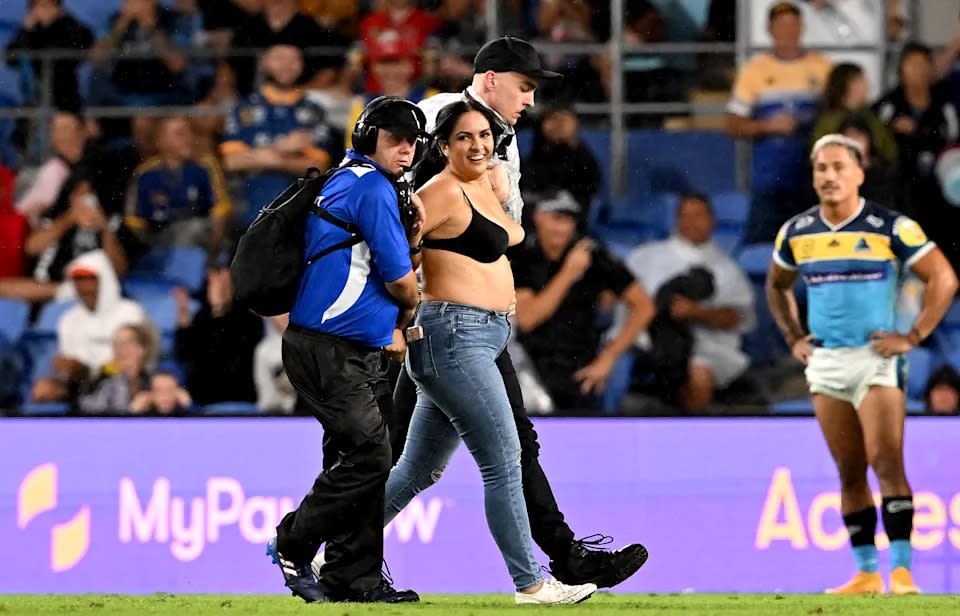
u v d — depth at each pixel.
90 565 24.20
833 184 23.28
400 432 17.39
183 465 24.44
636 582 24.25
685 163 32.75
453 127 15.17
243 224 32.12
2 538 24.22
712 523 24.44
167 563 24.20
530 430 16.45
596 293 29.75
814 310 23.72
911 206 31.69
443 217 15.01
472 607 15.08
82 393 30.47
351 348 15.08
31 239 31.78
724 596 20.72
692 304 30.45
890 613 15.58
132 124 32.69
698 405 29.89
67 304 31.14
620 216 32.12
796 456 24.58
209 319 30.22
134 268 31.55
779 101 32.84
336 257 14.85
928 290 23.11
